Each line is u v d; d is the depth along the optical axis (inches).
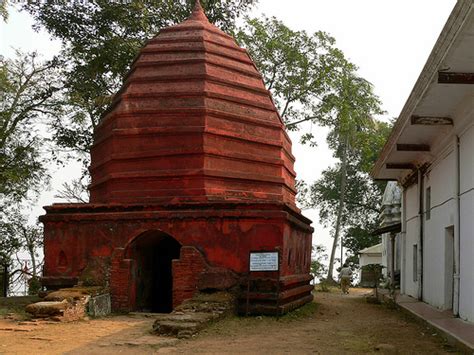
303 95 1026.7
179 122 577.9
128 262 540.7
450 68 389.1
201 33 648.4
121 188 575.5
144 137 581.0
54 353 342.6
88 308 497.7
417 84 439.2
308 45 1006.4
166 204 539.5
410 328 464.1
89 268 547.5
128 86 616.4
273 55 1003.9
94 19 873.5
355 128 1100.5
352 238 1795.0
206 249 525.0
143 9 855.1
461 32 326.0
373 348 363.6
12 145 868.6
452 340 381.7
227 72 628.7
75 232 560.1
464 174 473.4
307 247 688.4
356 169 1744.6
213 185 563.2
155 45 641.6
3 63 868.0
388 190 1135.6
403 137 579.8
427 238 636.1
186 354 340.5
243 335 410.6
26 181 890.7
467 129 464.1
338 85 1010.7
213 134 574.6
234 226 524.4
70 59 895.7
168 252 674.8
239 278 514.0
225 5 941.2
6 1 676.1
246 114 610.5
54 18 864.9
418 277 666.8
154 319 493.4
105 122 621.3
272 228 520.1
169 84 604.4
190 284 518.9
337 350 357.1
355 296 898.1
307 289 644.7
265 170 605.6
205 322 428.1
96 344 370.3
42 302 479.5
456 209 489.4
